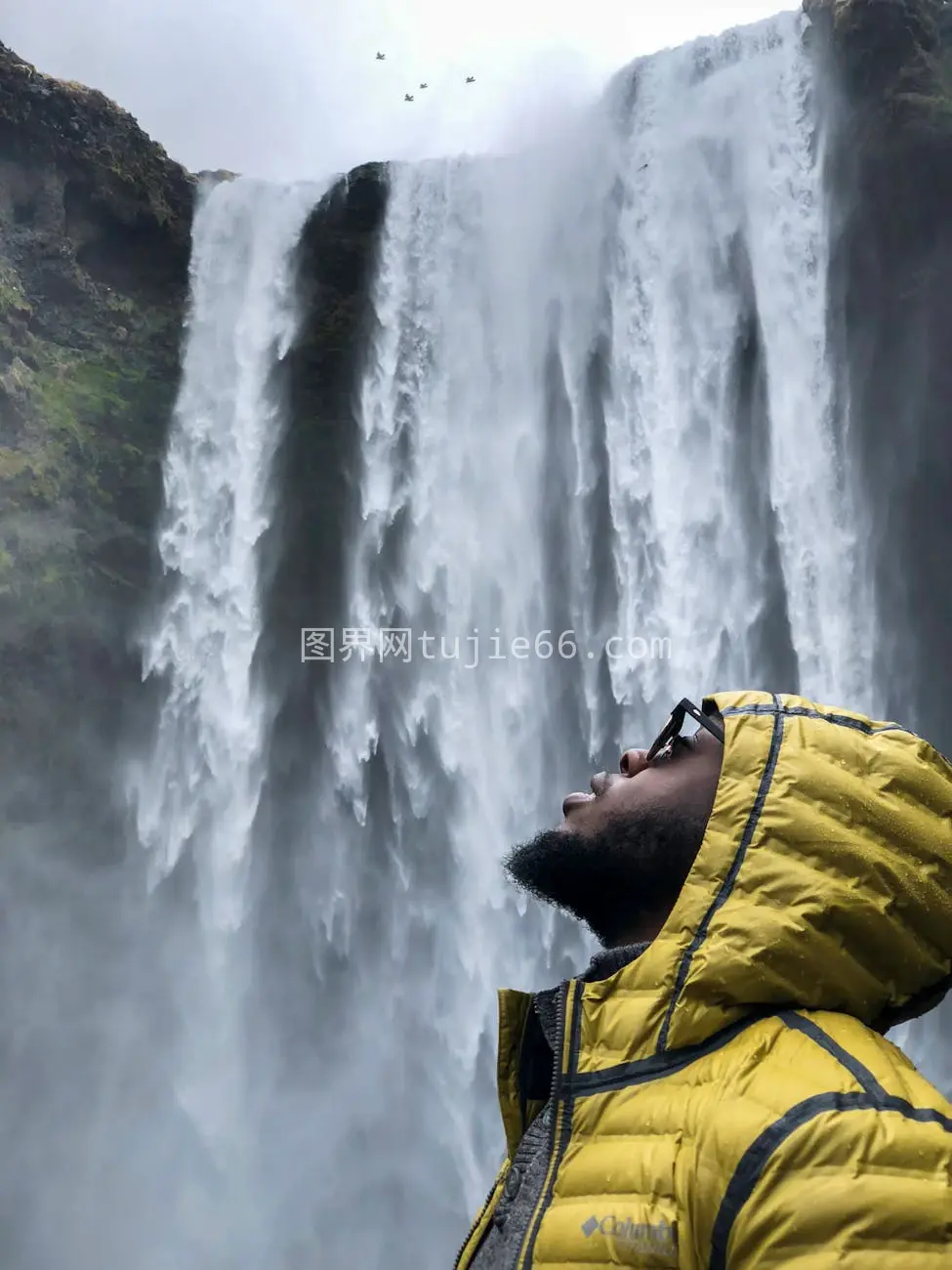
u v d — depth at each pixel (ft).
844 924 4.09
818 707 4.84
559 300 63.93
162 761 60.59
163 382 63.98
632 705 59.16
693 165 61.67
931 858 4.27
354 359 65.62
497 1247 4.30
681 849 4.98
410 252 66.44
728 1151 3.53
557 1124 4.34
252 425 64.75
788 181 58.49
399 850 61.82
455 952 60.08
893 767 4.49
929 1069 53.72
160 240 65.46
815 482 57.36
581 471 62.03
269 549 63.67
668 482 60.18
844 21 55.72
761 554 58.29
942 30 55.47
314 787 62.95
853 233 56.13
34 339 59.62
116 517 60.64
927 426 55.16
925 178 53.42
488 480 63.16
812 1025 3.91
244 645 62.69
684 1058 4.13
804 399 57.72
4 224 59.47
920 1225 3.14
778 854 4.25
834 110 57.06
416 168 67.36
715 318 60.08
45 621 56.85
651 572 59.98
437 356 64.95
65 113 61.52
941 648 55.88
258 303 66.13
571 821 5.39
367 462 64.54
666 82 63.77
